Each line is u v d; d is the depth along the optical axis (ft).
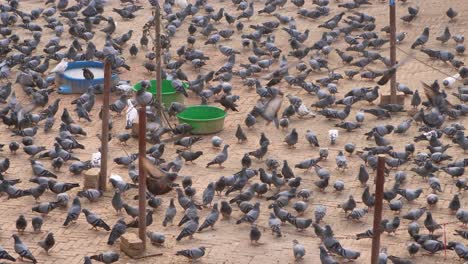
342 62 167.94
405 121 141.18
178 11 192.34
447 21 184.24
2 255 106.11
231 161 133.39
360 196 122.93
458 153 134.92
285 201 118.93
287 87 158.51
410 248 107.86
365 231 113.39
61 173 129.49
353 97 148.25
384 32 180.24
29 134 138.72
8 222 116.47
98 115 148.56
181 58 168.55
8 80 162.20
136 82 159.53
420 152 134.72
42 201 121.49
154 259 108.47
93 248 110.73
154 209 118.83
